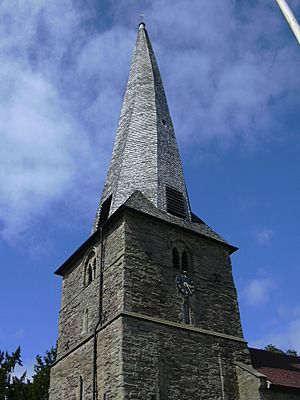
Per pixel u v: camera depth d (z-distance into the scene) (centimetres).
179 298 2234
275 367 2409
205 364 2094
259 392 2000
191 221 2667
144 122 3027
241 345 2281
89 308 2314
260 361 2455
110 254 2312
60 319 2581
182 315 2189
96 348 2083
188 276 2353
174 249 2417
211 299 2361
